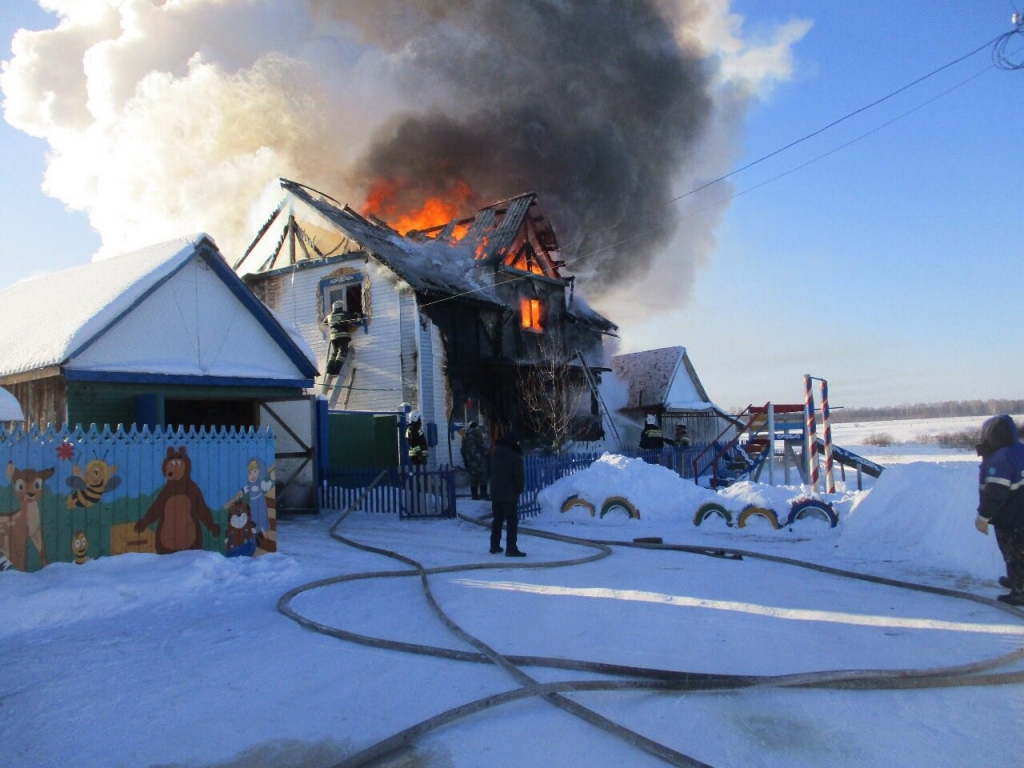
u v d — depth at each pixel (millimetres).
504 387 22969
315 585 7547
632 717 3992
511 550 9289
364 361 21531
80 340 10250
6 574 6988
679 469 19719
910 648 5125
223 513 8727
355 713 4191
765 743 3662
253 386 12602
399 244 24156
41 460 7398
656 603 6539
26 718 4215
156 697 4512
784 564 8445
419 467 15352
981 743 3635
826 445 15234
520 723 3961
